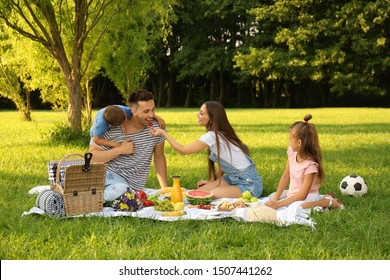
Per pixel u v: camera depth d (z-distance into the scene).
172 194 6.24
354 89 38.12
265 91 44.25
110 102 48.34
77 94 13.04
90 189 5.68
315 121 22.42
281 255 4.45
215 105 6.61
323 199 5.94
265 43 41.88
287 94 44.84
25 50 15.01
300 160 6.08
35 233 4.95
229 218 5.50
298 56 38.12
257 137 15.02
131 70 17.42
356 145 12.79
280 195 6.37
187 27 42.97
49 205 5.52
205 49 42.97
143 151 6.61
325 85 44.47
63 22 12.93
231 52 41.84
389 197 6.71
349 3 35.75
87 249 4.49
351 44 38.28
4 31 13.04
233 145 6.60
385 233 4.88
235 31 43.31
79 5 12.38
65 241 4.71
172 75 45.31
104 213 5.56
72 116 13.09
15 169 8.97
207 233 4.93
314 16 37.78
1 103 42.16
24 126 19.11
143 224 5.21
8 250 4.48
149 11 13.69
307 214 5.46
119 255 4.36
